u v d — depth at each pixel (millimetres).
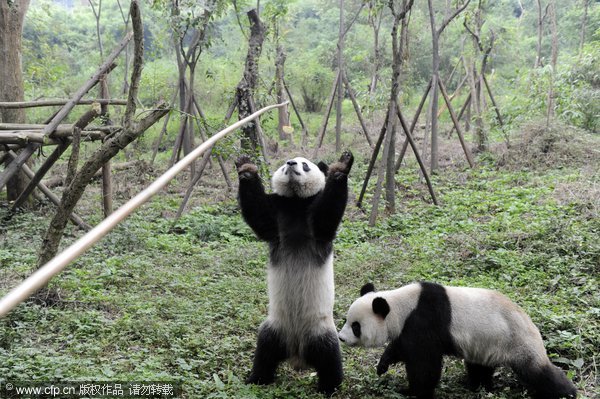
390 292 5457
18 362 5207
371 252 9133
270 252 5598
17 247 9430
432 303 5211
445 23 14445
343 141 19938
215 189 14492
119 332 6305
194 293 7652
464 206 11898
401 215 11391
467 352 5137
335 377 5391
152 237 10188
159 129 21516
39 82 20922
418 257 8898
